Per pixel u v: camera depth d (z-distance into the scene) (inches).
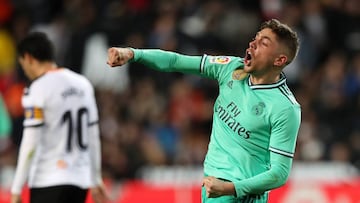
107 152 1530.5
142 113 1722.4
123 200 1389.0
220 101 765.9
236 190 724.7
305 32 1934.1
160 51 776.3
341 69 1879.9
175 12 1875.0
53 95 922.1
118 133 1617.9
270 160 737.6
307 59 1911.9
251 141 743.7
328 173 1612.9
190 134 1692.9
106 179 1488.7
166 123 1713.8
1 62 1875.0
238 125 746.8
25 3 1969.7
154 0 1916.8
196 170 1540.4
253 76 752.3
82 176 939.3
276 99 738.2
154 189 1397.6
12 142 1657.2
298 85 1856.5
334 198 1408.7
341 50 1962.4
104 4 1918.1
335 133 1731.1
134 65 1815.9
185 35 1817.2
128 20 1868.8
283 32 737.0
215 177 739.4
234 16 1904.5
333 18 1987.0
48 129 924.0
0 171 1494.8
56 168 923.4
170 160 1610.5
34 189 925.2
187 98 1752.0
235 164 746.2
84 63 1829.5
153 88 1770.4
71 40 1844.2
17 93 1779.0
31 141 907.4
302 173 1603.1
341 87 1855.3
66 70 951.6
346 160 1664.6
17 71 1825.8
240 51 1852.9
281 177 730.2
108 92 1744.6
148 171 1544.0
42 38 932.6
